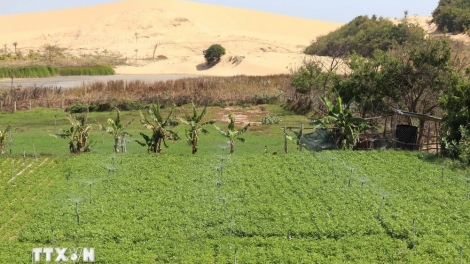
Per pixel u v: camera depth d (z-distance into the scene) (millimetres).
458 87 33594
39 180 30141
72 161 33125
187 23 169375
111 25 163250
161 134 35156
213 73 109750
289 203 25578
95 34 159375
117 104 58531
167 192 27172
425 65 39438
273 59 113000
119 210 24922
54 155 35375
